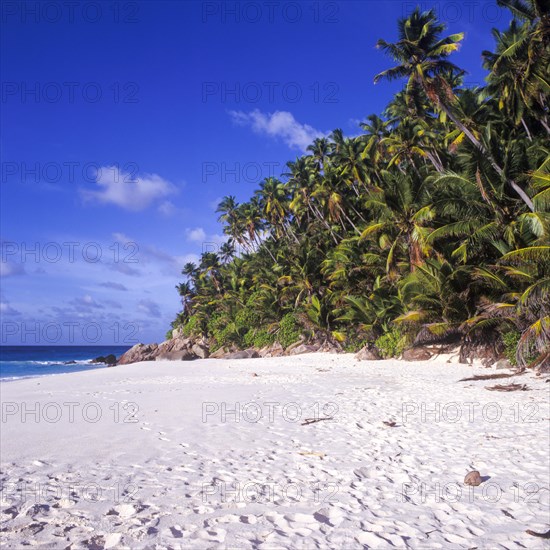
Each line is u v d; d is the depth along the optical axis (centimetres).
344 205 4341
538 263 1962
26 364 6769
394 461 728
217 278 7338
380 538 441
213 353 5688
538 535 454
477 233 2234
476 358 2405
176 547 410
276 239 6656
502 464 707
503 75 2572
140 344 6612
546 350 1898
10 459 735
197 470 673
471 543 437
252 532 448
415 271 2642
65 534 436
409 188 2906
